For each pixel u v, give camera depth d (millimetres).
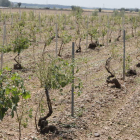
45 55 18125
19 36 14773
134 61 17578
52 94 11102
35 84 12367
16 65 14695
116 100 10820
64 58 17969
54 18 39594
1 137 7156
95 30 21906
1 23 34656
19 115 8852
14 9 66500
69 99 10625
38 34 25000
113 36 28688
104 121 8836
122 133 8070
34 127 8047
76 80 13320
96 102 10430
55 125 8250
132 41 25406
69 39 18484
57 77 7199
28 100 10250
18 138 7207
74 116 9047
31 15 39469
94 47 21844
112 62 17156
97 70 15242
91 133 7926
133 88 12453
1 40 21516
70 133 7805
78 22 28328
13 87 5375
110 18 39281
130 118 9141
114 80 12227
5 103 5254
